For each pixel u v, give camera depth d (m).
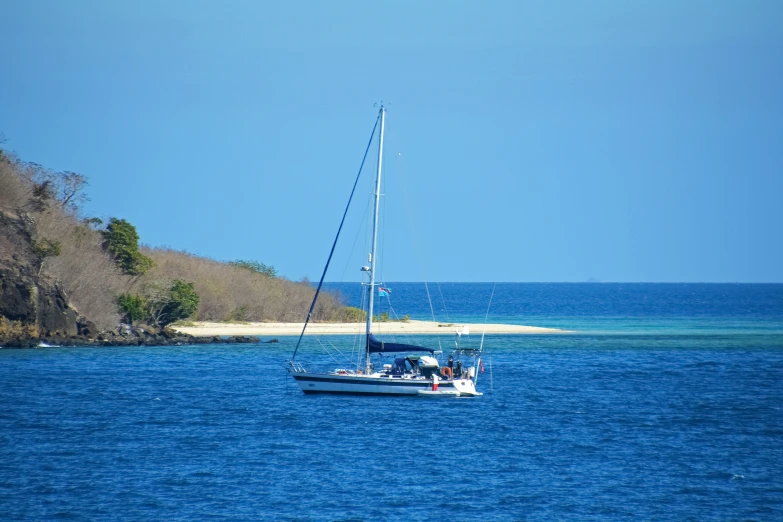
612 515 136.00
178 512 134.62
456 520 132.62
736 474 158.62
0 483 148.50
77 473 155.00
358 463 162.75
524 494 145.38
